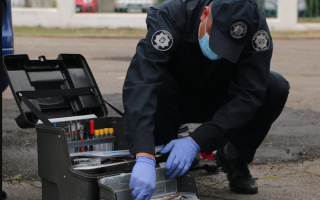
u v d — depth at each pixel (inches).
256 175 91.0
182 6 64.8
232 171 80.6
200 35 62.2
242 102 63.1
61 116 78.5
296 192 80.5
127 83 62.6
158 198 61.2
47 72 79.4
